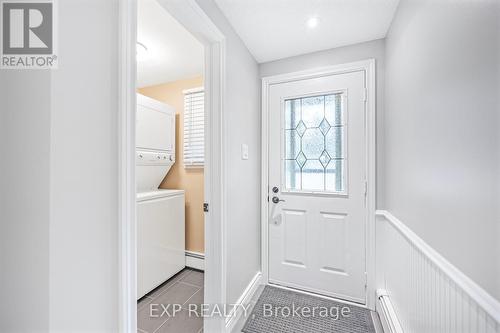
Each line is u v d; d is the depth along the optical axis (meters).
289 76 2.06
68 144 0.61
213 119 1.43
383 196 1.77
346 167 1.89
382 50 1.78
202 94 2.56
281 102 2.11
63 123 0.60
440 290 0.88
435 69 0.92
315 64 1.98
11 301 0.60
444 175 0.85
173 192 2.33
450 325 0.80
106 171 0.71
